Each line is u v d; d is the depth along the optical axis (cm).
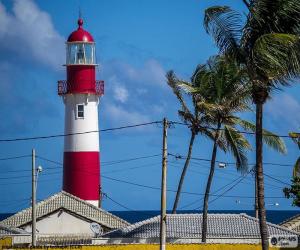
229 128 5419
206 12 3681
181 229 5944
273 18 3619
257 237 5794
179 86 5484
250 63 3678
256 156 3738
